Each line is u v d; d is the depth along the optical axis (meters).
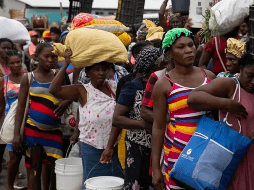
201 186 3.00
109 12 20.70
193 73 3.35
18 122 5.25
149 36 7.50
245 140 3.04
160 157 3.45
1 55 6.97
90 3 11.72
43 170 5.39
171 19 6.39
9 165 5.81
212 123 3.11
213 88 3.08
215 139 3.04
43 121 5.16
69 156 5.31
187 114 3.26
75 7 12.19
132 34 8.89
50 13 21.80
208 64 5.51
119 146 4.46
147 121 3.66
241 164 3.14
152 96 3.41
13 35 8.93
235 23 4.56
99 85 4.51
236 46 3.93
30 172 5.29
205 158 3.00
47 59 5.12
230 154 3.02
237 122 3.13
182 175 3.08
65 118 5.36
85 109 4.46
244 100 3.12
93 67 4.42
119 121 3.90
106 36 4.41
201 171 2.99
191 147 3.08
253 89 3.10
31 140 5.23
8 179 5.88
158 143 3.39
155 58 3.83
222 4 4.62
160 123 3.38
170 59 3.42
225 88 3.11
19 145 5.26
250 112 3.10
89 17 5.33
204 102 3.04
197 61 5.57
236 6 4.50
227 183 3.10
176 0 6.32
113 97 4.57
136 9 9.33
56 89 4.43
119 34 5.43
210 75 3.39
